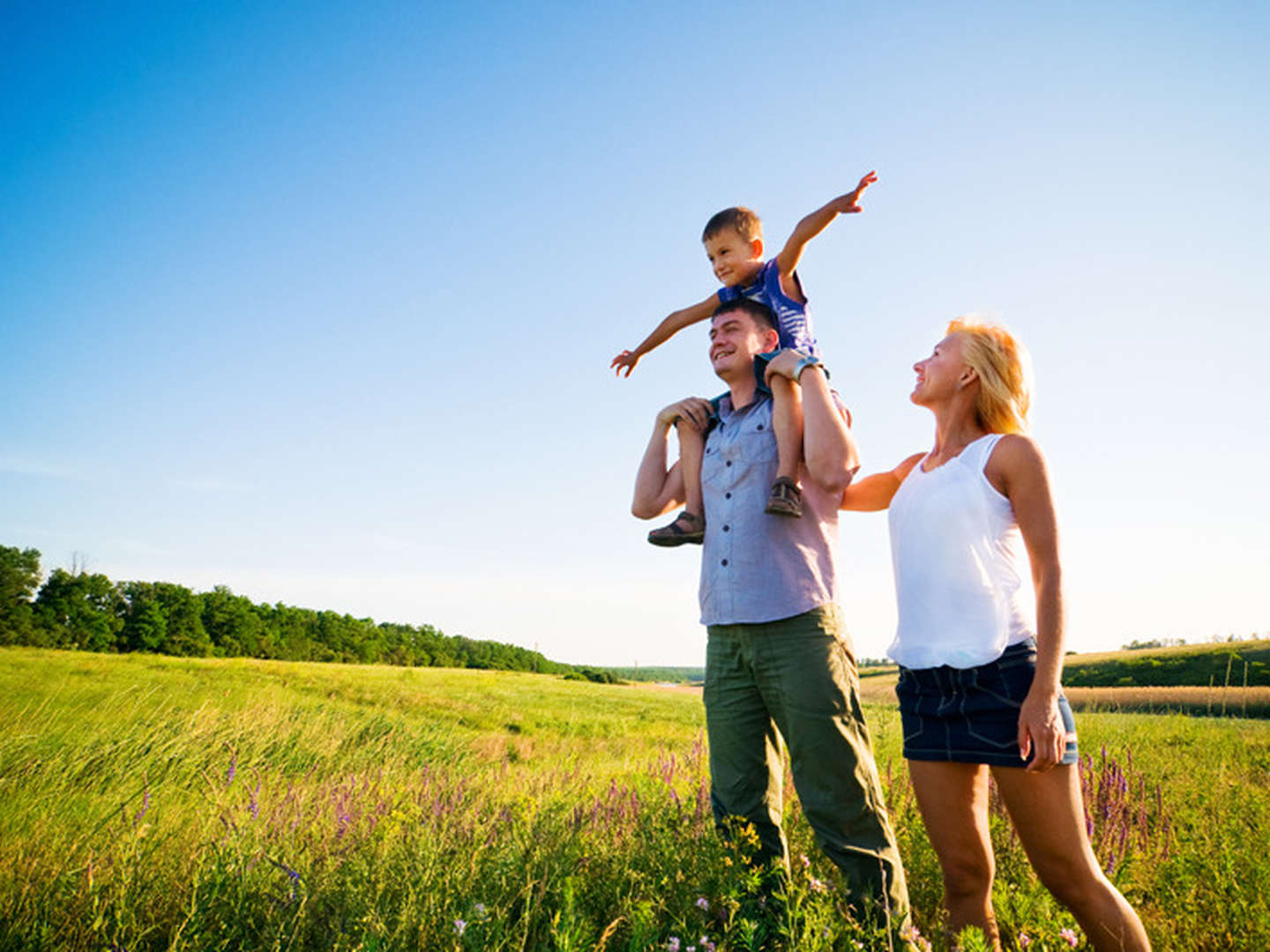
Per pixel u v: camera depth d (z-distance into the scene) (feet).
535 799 12.30
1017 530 7.62
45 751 20.51
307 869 8.57
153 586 338.75
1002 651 7.23
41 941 7.22
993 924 7.45
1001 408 8.16
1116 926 6.66
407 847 8.94
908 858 9.95
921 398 8.66
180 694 55.67
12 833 10.85
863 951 6.76
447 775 19.22
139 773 21.01
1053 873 6.95
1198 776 15.99
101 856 9.26
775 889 8.07
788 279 12.23
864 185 11.57
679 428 10.94
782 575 8.79
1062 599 7.04
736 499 9.37
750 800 9.18
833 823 8.25
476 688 130.41
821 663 8.52
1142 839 10.09
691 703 122.83
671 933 7.23
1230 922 7.82
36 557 320.09
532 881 7.77
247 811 10.55
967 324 8.68
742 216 13.41
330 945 7.03
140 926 7.80
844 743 8.32
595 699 118.52
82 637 304.71
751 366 10.28
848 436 8.98
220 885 7.88
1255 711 29.91
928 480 8.15
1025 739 6.76
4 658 100.12
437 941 6.69
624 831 10.87
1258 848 9.10
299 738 31.76
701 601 9.66
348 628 399.44
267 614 379.14
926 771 7.67
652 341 14.25
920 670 7.70
